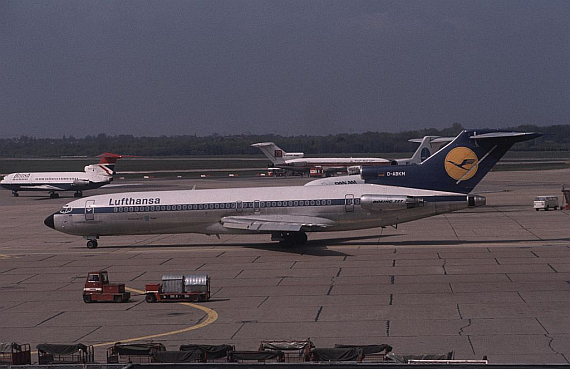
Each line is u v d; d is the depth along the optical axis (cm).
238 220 17238
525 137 16650
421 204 16825
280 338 9250
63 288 13275
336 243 18150
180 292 11806
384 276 13288
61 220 18312
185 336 9562
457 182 17162
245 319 10394
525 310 10256
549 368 5266
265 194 17675
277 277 13638
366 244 17788
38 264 16175
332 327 9712
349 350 7406
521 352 8194
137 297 12362
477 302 10881
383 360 7394
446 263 14450
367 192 17250
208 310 11100
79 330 10088
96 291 11975
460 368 5294
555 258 14525
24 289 13250
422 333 9225
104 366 5544
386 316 10225
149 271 14825
